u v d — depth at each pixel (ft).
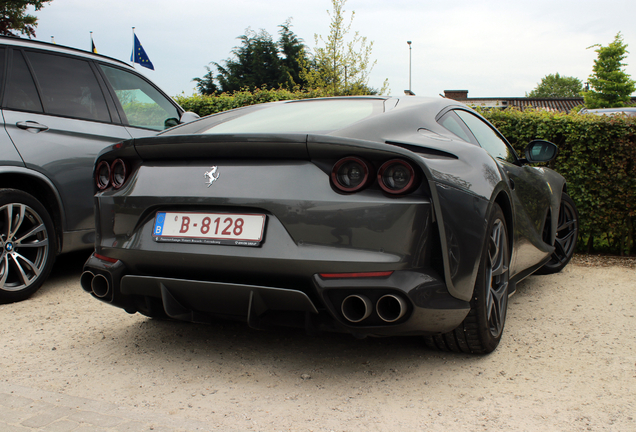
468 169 7.13
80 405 6.22
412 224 6.16
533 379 7.12
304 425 5.82
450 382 7.02
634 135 16.65
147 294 7.20
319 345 8.44
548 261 13.48
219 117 9.25
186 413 6.08
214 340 8.68
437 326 6.61
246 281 6.69
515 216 9.28
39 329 9.24
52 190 11.65
